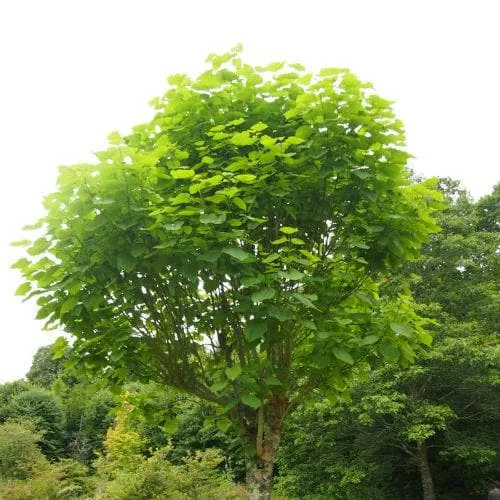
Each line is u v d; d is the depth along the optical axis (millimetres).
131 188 3900
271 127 4543
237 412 4844
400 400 11875
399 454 14438
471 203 17516
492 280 14109
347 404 11812
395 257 4770
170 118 4570
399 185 4586
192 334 4973
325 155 4289
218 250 3834
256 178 4223
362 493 13445
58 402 28375
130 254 3904
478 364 11773
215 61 4730
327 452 13398
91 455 25906
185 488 12469
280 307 3967
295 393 5781
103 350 4613
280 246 4590
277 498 13297
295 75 4605
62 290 4242
